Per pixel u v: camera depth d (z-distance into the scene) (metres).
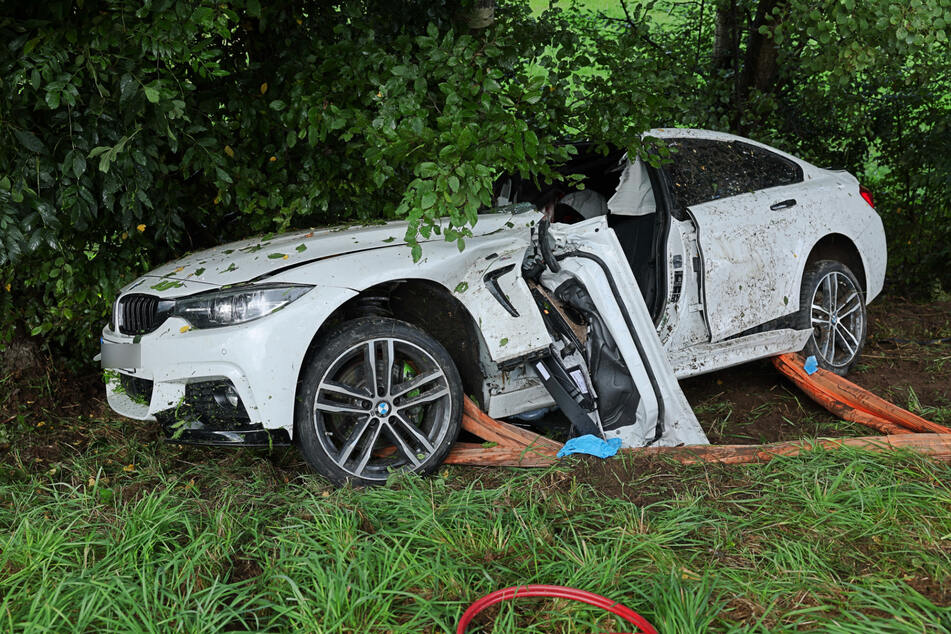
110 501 3.45
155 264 4.68
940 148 7.08
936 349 5.71
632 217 4.68
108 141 3.79
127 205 3.89
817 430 4.43
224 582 2.71
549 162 5.02
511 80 4.82
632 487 3.53
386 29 4.77
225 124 4.52
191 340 3.37
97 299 4.41
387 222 4.16
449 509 3.24
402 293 3.89
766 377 5.33
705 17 8.00
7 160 3.61
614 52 4.61
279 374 3.34
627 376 4.00
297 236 4.02
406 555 2.85
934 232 7.47
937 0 4.16
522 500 3.39
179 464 3.97
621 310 3.99
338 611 2.51
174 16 3.50
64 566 2.86
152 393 3.48
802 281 5.02
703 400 4.98
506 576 2.81
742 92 7.49
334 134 4.52
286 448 4.14
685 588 2.62
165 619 2.50
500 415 4.02
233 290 3.43
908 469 3.47
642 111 4.50
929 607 2.50
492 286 3.83
